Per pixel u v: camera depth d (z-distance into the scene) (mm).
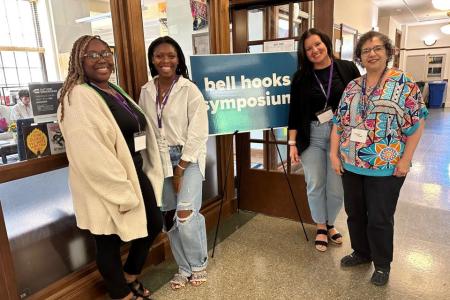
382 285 2031
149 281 2207
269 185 3117
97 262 1751
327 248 2525
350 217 2158
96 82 1640
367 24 7340
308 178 2475
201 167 2006
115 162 1540
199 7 2701
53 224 1868
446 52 12078
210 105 2506
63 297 1824
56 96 1805
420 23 11922
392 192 1887
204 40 2791
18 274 1721
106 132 1528
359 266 2260
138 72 2146
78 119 1480
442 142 5930
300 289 2045
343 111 1980
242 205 3305
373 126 1820
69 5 2010
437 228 2725
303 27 2947
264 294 2016
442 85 11812
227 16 2863
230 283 2139
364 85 1884
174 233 2098
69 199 1943
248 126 2633
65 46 2025
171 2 2500
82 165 1496
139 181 1784
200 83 2465
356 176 2008
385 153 1822
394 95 1760
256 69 2592
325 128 2311
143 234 1686
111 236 1710
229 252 2523
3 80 1777
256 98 2617
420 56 12602
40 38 1958
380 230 1959
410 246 2457
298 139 2412
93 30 2094
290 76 2652
